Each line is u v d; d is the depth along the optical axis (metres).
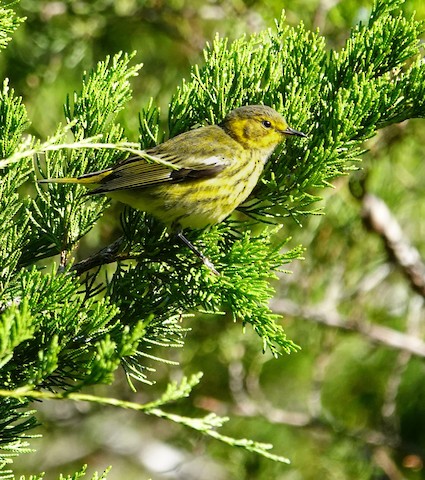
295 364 15.24
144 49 15.28
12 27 7.52
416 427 14.85
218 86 8.47
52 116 14.33
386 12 8.41
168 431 18.11
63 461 17.81
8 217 7.10
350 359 15.25
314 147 7.66
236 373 14.23
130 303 7.07
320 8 13.46
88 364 6.31
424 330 14.96
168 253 7.41
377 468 14.29
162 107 14.36
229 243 7.95
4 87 7.29
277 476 14.27
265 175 8.12
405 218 14.67
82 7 14.76
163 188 8.07
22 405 6.43
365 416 15.12
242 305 6.66
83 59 14.92
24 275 6.29
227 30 14.56
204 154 8.41
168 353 14.80
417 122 13.29
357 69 8.20
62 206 7.50
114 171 7.80
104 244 13.27
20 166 7.25
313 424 14.14
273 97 8.54
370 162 13.08
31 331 5.19
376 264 14.05
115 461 18.25
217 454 14.58
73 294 6.36
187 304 7.08
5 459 6.46
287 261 6.97
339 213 13.39
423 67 7.96
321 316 14.03
